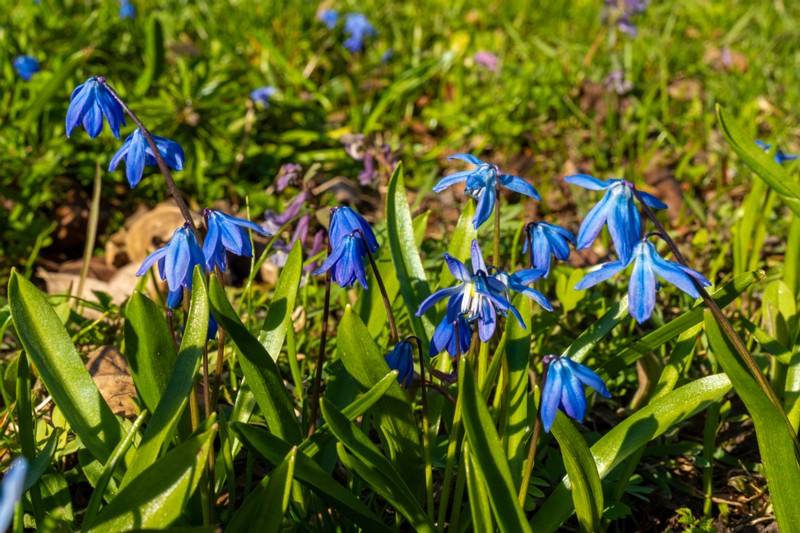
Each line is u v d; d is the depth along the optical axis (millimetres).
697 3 1163
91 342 439
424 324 370
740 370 286
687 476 386
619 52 923
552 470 359
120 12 793
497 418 330
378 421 315
